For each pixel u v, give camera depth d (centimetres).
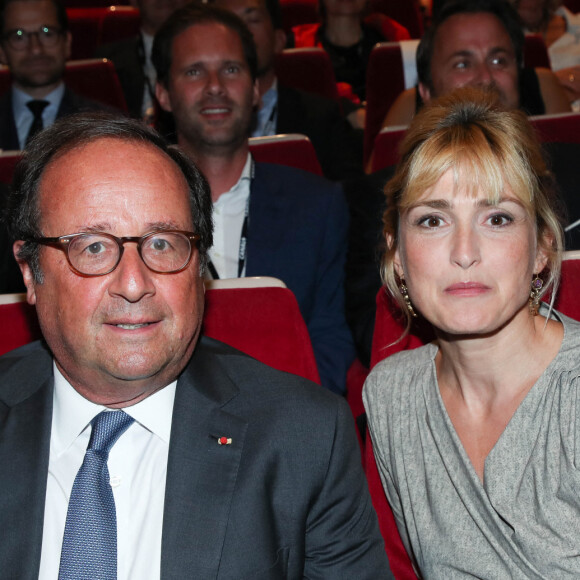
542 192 146
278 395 142
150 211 124
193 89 264
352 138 411
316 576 140
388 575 143
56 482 135
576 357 145
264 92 404
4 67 452
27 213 127
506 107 148
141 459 136
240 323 174
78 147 127
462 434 153
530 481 144
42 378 143
